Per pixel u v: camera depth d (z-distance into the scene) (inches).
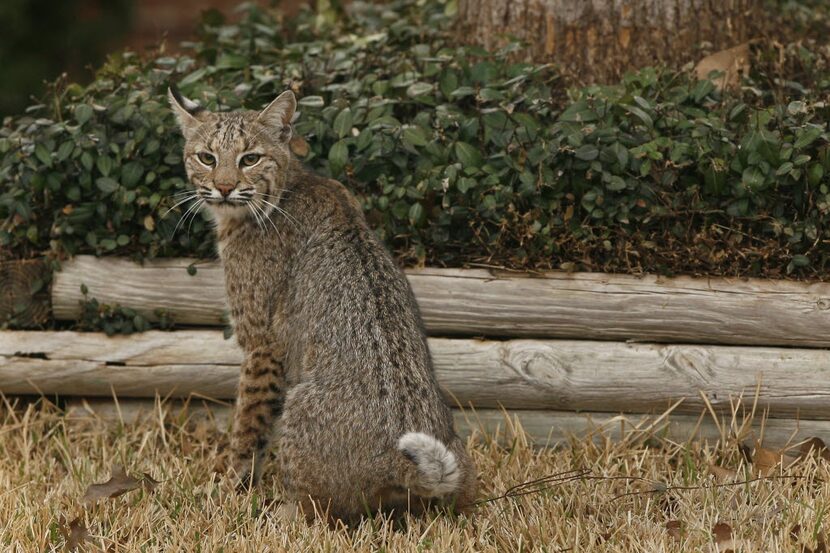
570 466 399.5
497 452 409.7
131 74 476.7
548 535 341.7
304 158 439.5
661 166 418.3
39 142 434.3
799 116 419.8
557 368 414.6
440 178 421.4
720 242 416.2
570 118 423.8
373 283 358.6
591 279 418.0
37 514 357.7
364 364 342.6
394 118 438.6
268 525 350.9
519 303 418.9
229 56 506.0
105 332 438.6
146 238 437.4
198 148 383.2
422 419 337.1
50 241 441.1
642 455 405.4
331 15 585.9
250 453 385.4
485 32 502.6
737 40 492.7
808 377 406.3
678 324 414.0
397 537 336.2
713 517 350.0
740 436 405.4
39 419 440.1
